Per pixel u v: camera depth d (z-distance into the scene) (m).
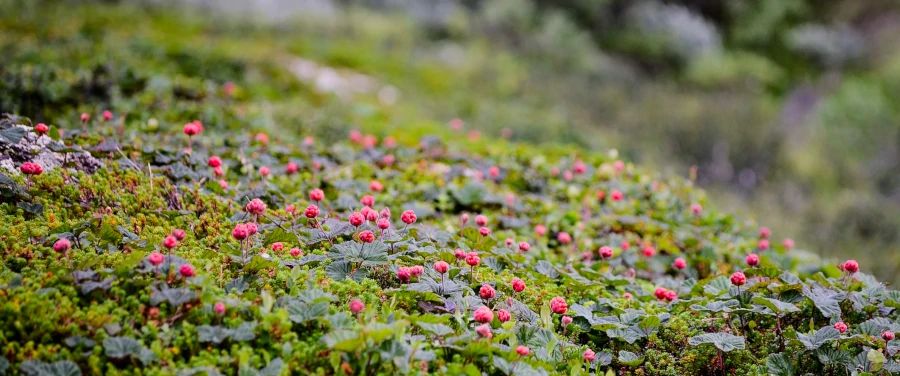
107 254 1.54
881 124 5.21
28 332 1.42
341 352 1.43
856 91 5.79
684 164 4.35
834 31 7.94
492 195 2.06
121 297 1.47
